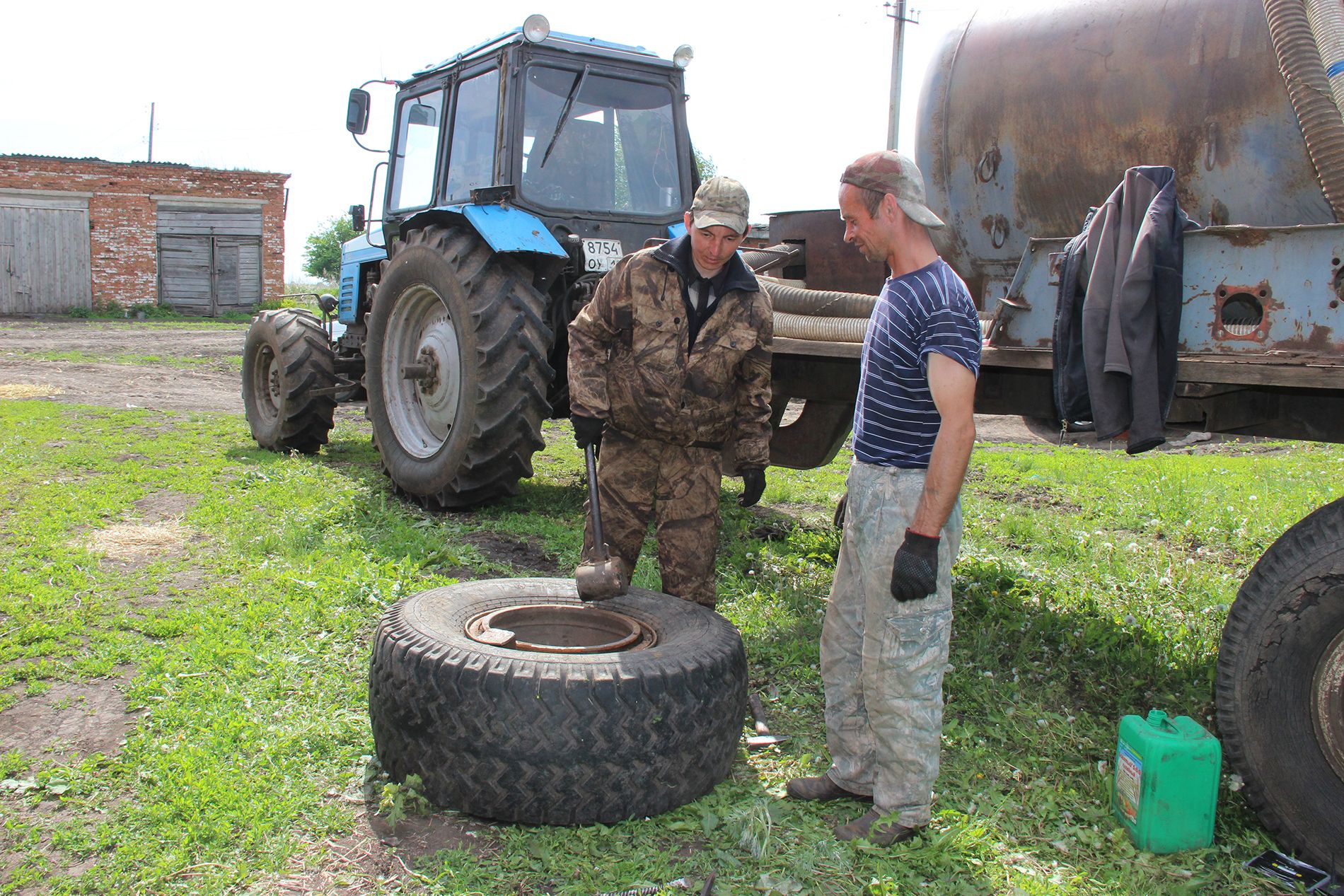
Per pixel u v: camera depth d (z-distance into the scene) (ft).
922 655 7.75
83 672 10.34
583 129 18.79
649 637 9.30
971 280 13.82
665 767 8.02
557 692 7.79
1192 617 13.23
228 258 81.35
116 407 32.50
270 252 82.28
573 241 18.26
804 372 14.74
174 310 79.82
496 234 16.65
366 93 21.47
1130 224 8.31
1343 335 7.49
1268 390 9.39
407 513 17.78
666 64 19.47
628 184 19.30
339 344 25.38
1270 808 7.97
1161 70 11.01
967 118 12.85
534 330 16.92
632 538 11.05
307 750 8.95
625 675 7.94
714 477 10.85
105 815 7.87
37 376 40.91
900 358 7.59
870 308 12.19
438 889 7.12
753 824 7.86
